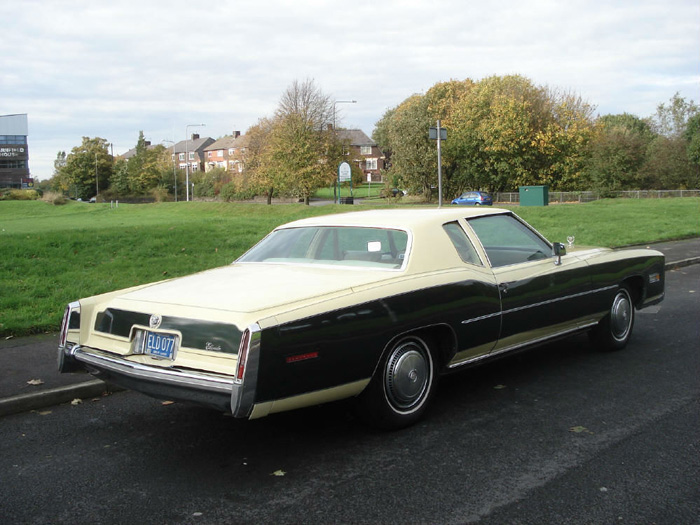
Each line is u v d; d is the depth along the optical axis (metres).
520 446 3.92
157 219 36.56
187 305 3.74
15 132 119.44
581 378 5.39
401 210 5.27
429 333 4.35
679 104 66.50
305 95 51.34
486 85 52.75
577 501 3.19
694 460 3.67
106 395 5.21
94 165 102.88
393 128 56.84
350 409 4.72
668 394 4.91
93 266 11.30
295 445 4.04
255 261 4.91
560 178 51.25
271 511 3.14
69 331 4.18
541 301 5.07
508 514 3.06
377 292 3.94
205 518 3.08
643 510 3.09
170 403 5.00
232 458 3.85
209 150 129.00
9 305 7.99
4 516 3.13
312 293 3.81
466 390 5.13
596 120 52.69
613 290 5.89
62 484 3.51
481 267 4.73
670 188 57.16
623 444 3.92
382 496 3.28
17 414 4.74
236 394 3.29
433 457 3.78
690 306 8.58
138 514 3.14
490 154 51.50
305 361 3.54
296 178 51.22
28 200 67.06
